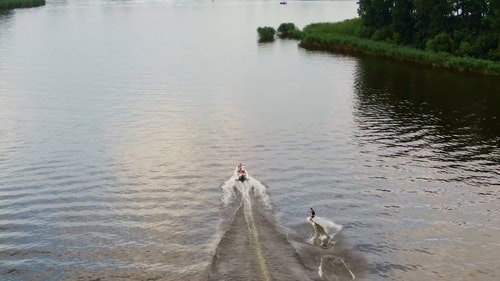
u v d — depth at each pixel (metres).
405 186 43.78
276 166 47.97
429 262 31.62
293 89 81.62
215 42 129.62
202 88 80.69
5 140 54.53
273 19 182.88
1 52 107.56
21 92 75.75
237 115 65.88
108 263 31.28
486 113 68.38
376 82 88.44
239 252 29.58
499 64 96.25
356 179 45.12
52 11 189.62
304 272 27.84
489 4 109.38
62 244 33.75
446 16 115.81
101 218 37.31
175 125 60.84
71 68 93.62
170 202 39.75
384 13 134.75
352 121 63.91
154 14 189.00
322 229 34.41
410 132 59.53
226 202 39.25
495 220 37.75
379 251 32.62
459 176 46.12
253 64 102.50
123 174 45.62
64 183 43.66
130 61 101.06
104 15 181.50
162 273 29.80
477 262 31.83
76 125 60.25
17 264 31.36
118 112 66.00
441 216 38.22
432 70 100.19
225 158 50.00
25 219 37.25
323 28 145.38
